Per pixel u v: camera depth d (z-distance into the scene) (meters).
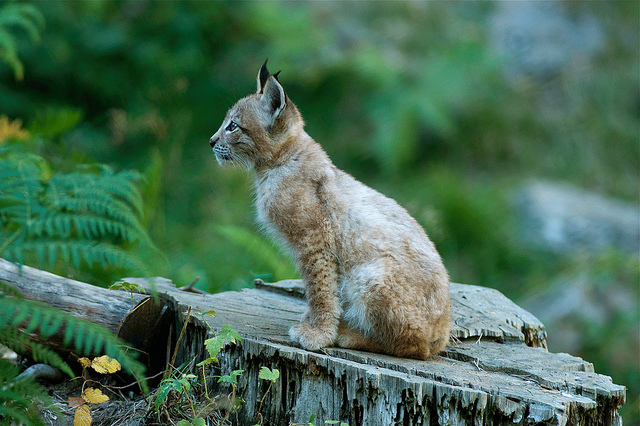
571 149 20.52
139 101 16.66
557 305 13.97
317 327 6.10
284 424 5.55
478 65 20.11
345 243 6.17
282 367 5.57
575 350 12.75
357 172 18.92
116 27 16.83
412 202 17.36
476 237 16.81
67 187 6.51
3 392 4.45
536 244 16.92
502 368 5.73
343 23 21.69
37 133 10.80
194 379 5.76
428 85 18.97
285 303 7.34
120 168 15.78
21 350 5.31
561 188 18.91
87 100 16.64
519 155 20.17
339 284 6.24
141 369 4.50
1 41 10.02
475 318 7.00
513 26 23.03
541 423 4.82
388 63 19.48
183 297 7.05
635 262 14.33
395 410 5.09
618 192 19.75
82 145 15.45
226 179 16.58
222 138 6.98
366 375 5.19
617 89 21.53
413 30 21.58
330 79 19.39
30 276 5.88
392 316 5.86
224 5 18.16
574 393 5.18
